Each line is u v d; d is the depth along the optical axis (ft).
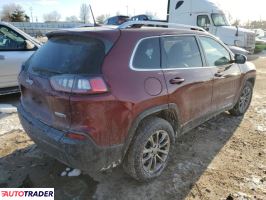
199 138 14.51
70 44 9.70
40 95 9.49
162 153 10.99
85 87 8.30
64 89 8.49
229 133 15.21
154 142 10.50
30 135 10.08
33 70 10.25
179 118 11.34
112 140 8.88
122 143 9.17
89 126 8.43
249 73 16.88
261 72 34.37
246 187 10.52
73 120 8.48
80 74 8.54
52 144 8.93
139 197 9.86
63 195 9.93
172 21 51.55
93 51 8.96
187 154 12.82
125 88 8.98
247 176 11.21
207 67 12.90
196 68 12.16
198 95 12.23
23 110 10.97
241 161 12.34
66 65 9.11
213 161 12.28
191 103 11.86
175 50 11.31
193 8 48.44
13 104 19.39
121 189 10.27
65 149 8.58
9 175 11.03
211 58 13.44
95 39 9.24
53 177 10.93
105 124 8.64
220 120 17.03
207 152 13.06
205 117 13.34
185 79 11.25
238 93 16.25
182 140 14.23
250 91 17.94
